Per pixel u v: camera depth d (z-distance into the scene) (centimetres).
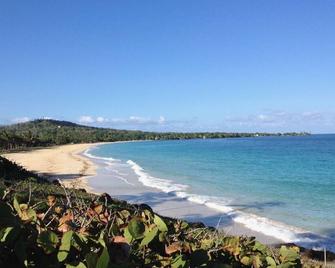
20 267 217
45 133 16775
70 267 215
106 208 337
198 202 2680
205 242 319
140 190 3189
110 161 6456
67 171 4566
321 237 1856
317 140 17875
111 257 232
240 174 4503
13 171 1802
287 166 5503
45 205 325
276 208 2548
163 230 275
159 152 9244
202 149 10469
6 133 10425
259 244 343
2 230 216
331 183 3772
